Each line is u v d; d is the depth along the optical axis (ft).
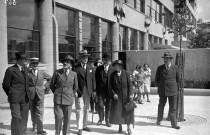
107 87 25.96
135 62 63.05
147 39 114.21
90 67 25.18
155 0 128.26
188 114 31.91
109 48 81.15
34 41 47.65
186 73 58.80
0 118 28.27
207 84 53.06
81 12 63.36
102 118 26.81
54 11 52.47
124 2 91.56
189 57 58.49
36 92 23.16
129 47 96.07
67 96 21.20
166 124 27.07
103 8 73.56
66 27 59.26
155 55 61.41
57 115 21.04
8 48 41.91
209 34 87.25
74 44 61.82
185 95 49.42
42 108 23.45
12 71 20.53
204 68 57.47
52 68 49.78
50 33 49.24
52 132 23.75
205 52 57.36
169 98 25.94
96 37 72.23
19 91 20.49
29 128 25.09
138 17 103.86
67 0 57.26
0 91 36.88
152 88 51.85
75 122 27.73
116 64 23.65
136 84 39.91
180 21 34.76
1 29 37.11
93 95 25.12
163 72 26.23
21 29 44.68
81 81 24.23
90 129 24.61
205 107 36.45
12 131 20.63
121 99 23.31
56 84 21.48
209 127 25.67
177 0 35.96
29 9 46.68
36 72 23.68
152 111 34.01
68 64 21.53
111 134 23.20
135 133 23.52
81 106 23.44
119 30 86.74
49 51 49.03
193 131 24.21
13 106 20.42
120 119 23.09
